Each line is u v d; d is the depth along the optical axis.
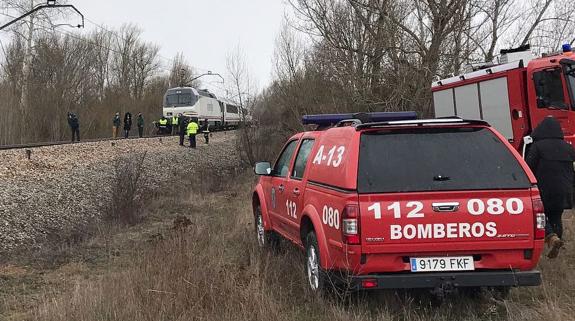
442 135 4.43
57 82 37.59
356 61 15.91
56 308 4.70
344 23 16.30
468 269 4.14
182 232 7.80
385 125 4.41
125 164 15.39
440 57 14.59
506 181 4.20
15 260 7.74
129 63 74.00
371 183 4.17
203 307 4.55
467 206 4.12
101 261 7.41
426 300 4.76
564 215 8.37
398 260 4.13
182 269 5.38
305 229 5.34
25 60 38.84
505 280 4.12
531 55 11.03
